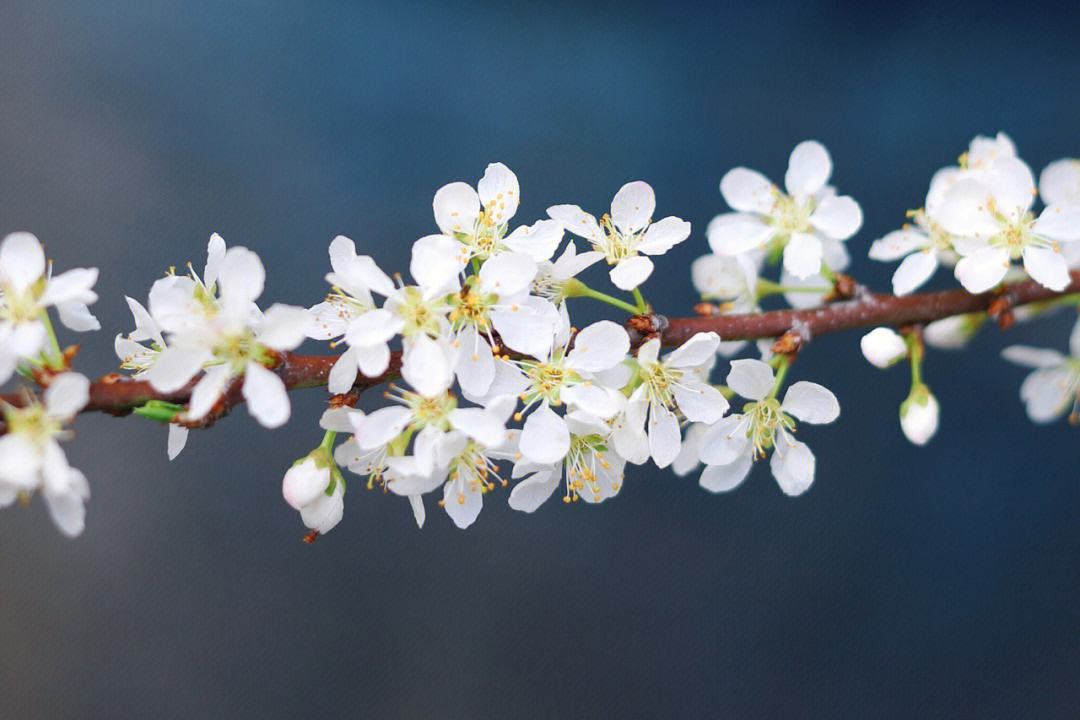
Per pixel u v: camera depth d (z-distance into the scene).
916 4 0.71
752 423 0.47
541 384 0.44
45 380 0.43
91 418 0.64
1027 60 0.70
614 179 0.70
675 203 0.69
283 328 0.43
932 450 0.65
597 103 0.71
